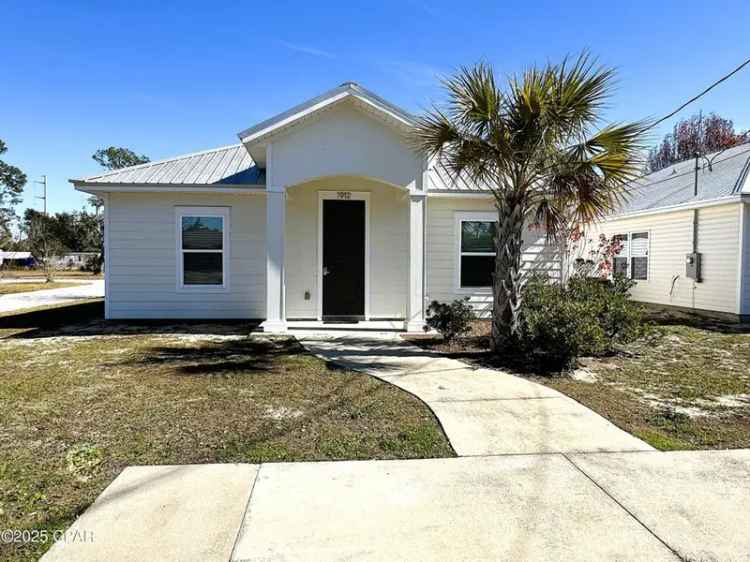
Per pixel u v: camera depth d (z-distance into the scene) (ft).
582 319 21.20
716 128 112.88
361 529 8.75
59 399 16.39
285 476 10.89
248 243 37.27
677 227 46.29
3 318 39.29
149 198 36.55
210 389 17.67
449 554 7.99
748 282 38.93
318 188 37.09
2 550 8.03
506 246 23.95
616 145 21.80
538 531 8.69
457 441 13.01
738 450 12.49
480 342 27.99
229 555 7.94
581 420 14.70
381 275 37.65
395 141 31.60
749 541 8.39
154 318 37.04
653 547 8.20
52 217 184.55
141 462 11.59
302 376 19.69
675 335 31.14
